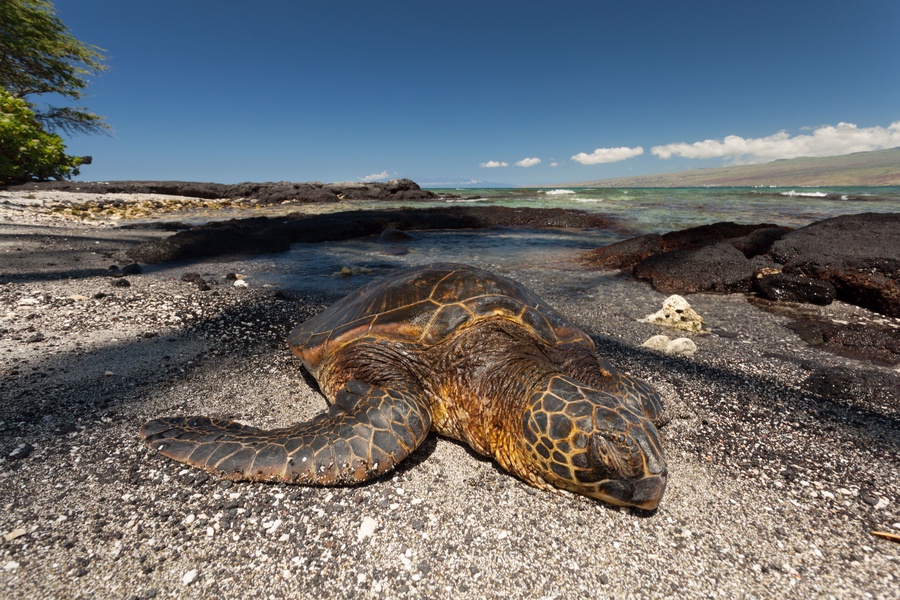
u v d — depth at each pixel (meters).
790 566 0.38
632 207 4.00
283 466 0.44
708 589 0.36
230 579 0.35
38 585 0.33
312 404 0.62
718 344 0.90
